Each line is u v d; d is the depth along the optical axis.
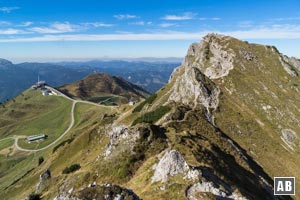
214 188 51.00
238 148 108.56
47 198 105.56
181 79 152.75
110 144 87.12
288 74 173.62
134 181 58.69
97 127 157.88
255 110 138.88
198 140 80.81
